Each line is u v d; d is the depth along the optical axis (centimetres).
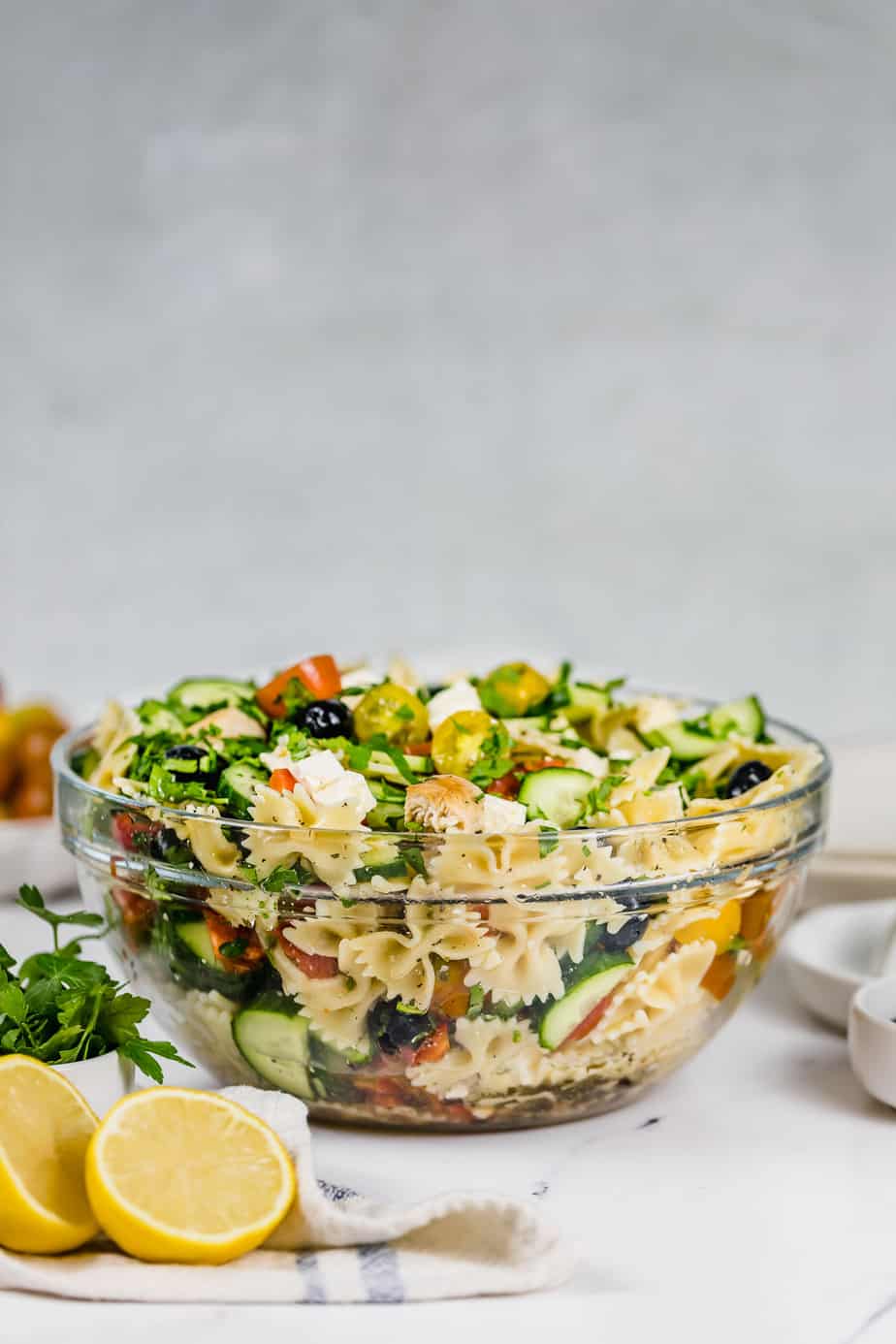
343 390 231
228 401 233
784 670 239
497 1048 102
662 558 235
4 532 238
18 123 225
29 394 234
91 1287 94
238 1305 94
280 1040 102
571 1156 106
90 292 230
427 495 234
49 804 144
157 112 224
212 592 240
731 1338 93
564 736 112
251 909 101
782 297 226
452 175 223
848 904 128
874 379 229
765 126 221
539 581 236
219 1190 96
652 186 223
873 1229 100
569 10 218
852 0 216
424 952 99
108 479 237
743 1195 103
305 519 236
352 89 221
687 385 229
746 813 102
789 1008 122
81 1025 102
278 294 229
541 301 227
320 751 105
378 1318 94
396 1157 105
